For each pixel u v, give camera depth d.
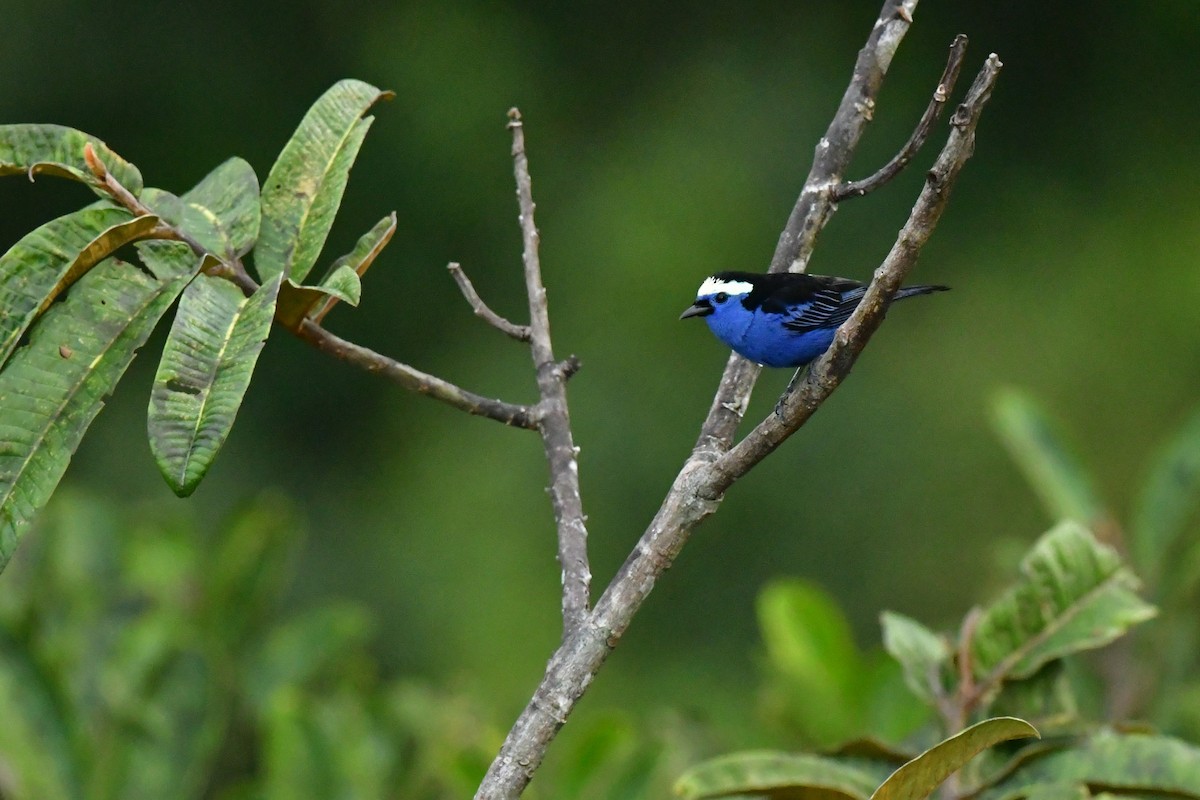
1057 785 3.79
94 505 6.22
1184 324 18.92
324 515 17.88
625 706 15.48
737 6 20.23
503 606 16.67
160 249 3.77
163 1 19.28
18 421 3.36
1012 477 16.92
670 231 18.67
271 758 4.91
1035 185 20.33
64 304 3.54
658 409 17.53
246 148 19.59
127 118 19.30
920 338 18.50
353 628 6.11
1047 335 18.80
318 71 19.84
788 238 4.64
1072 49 20.61
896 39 4.76
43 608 5.77
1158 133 20.44
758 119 19.45
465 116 19.78
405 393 18.62
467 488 17.61
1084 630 4.16
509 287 19.22
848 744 4.02
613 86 20.17
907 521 16.86
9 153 3.84
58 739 4.87
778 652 5.62
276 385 18.55
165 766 5.08
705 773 3.87
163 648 5.22
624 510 17.09
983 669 4.21
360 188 19.50
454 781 5.20
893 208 18.98
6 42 18.80
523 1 20.34
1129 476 17.95
